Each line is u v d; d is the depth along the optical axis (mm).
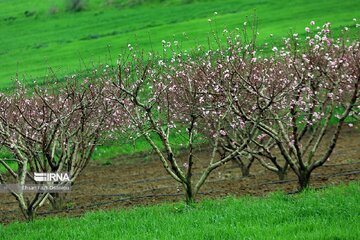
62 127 27516
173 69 30156
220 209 24422
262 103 28734
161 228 21734
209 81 27500
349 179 30156
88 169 46281
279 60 31047
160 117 30109
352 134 51000
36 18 190500
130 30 135500
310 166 28188
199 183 27562
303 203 23547
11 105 30328
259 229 20031
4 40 150875
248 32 70375
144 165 45844
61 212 29984
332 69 29766
